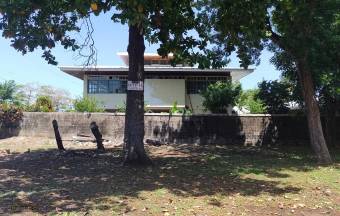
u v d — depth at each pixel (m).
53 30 11.27
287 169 13.49
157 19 12.14
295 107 21.16
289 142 21.52
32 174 11.45
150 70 31.06
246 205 8.81
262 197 9.51
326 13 13.77
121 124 22.02
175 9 13.80
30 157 14.98
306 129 21.58
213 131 21.61
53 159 14.38
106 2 9.65
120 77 31.84
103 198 8.81
